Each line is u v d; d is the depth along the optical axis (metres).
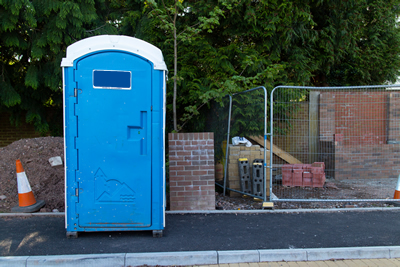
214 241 3.93
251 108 7.09
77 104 3.79
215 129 7.36
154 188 3.94
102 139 3.84
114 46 3.79
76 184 3.83
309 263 3.58
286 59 8.75
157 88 3.88
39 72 7.55
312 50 9.26
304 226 4.53
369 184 7.70
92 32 7.50
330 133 8.59
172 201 5.23
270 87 7.23
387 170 8.38
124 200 3.90
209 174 5.30
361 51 12.20
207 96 5.81
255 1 7.28
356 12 9.73
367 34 12.41
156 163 3.92
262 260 3.61
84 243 3.81
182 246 3.76
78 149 3.82
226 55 7.24
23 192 4.93
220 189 7.12
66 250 3.60
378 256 3.72
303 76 8.45
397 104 8.44
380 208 5.39
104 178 3.87
